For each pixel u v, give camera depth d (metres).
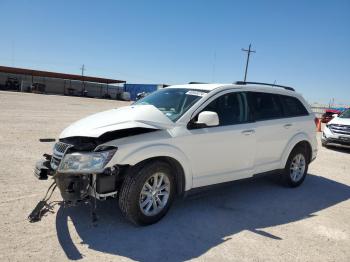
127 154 4.09
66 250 3.69
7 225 4.11
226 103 5.36
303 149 6.84
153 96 5.74
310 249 4.16
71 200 4.07
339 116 13.02
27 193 5.18
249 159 5.63
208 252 3.88
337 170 8.88
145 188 4.34
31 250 3.61
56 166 4.18
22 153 7.72
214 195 5.93
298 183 6.87
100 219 4.51
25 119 14.53
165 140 4.43
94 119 4.61
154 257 3.69
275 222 4.92
